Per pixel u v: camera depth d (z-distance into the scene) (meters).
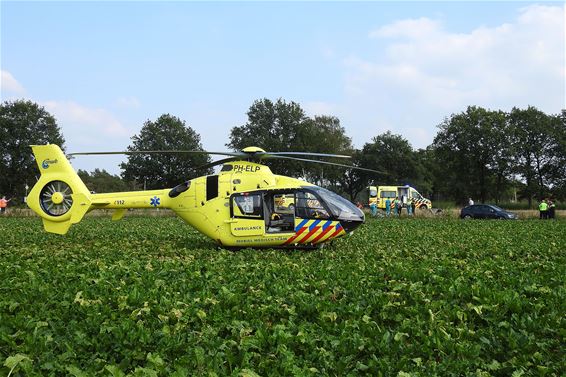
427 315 8.09
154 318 7.63
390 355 6.49
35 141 80.81
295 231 15.73
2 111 80.75
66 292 9.15
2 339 6.61
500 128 74.62
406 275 11.02
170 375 5.46
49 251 16.20
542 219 40.22
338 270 11.68
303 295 8.98
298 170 83.69
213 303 8.44
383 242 18.83
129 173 83.94
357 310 8.03
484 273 11.34
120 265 12.11
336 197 16.14
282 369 5.86
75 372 5.56
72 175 17.47
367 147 103.62
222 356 6.25
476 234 22.84
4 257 14.70
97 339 6.81
